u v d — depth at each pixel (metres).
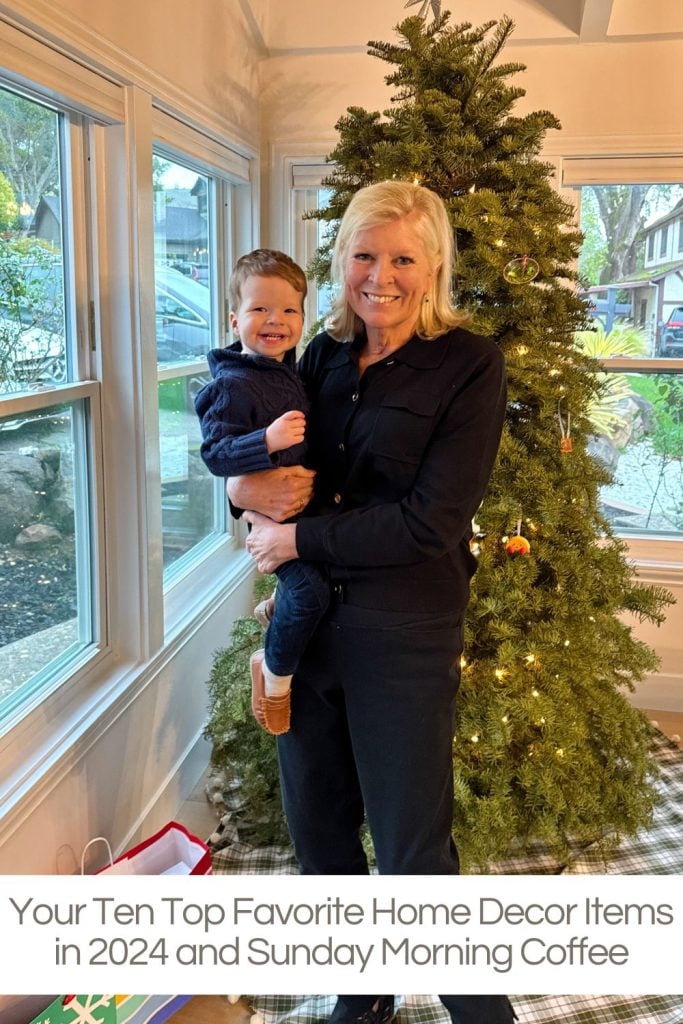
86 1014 1.56
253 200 3.07
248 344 1.49
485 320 1.94
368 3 2.91
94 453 2.01
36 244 1.76
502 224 1.88
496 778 1.97
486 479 1.38
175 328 2.63
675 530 3.30
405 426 1.35
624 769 2.15
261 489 1.42
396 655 1.39
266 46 2.99
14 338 1.69
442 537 1.32
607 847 2.27
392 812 1.46
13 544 1.74
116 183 1.96
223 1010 1.84
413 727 1.41
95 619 2.10
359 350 1.47
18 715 1.75
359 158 2.12
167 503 2.62
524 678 2.00
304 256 3.28
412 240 1.32
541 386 1.93
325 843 1.62
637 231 3.10
